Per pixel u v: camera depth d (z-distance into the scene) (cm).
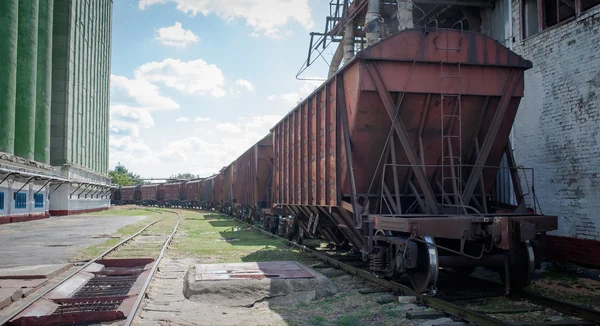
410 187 952
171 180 8012
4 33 2769
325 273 1024
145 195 8106
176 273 1061
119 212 4869
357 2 1970
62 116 3844
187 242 1733
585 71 1005
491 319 593
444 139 934
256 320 674
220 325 649
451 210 864
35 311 695
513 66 909
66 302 781
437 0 1545
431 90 882
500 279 940
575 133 1031
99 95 5353
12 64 2833
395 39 877
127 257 1323
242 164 3042
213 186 4944
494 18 1460
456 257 784
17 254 1389
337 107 1005
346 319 666
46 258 1298
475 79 898
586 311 646
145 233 2147
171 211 5112
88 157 4716
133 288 879
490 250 750
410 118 909
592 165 984
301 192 1341
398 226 762
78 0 4138
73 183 4012
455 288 850
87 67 4622
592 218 982
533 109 1159
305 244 1620
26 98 3116
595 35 980
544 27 1138
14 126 2892
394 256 814
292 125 1499
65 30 3878
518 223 717
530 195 1158
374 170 955
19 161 2844
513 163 938
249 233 2122
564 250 1047
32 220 3212
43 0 3494
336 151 1007
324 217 1287
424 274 760
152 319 677
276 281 839
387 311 697
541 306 719
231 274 898
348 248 1396
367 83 866
